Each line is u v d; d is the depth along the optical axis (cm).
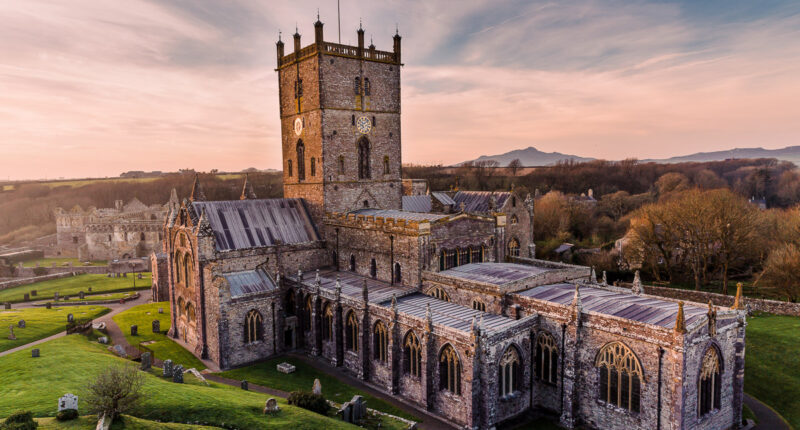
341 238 8050
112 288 13000
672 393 4284
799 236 10194
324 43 7881
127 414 4094
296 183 8888
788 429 4978
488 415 4900
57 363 5831
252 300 6906
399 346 5766
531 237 11356
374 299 6316
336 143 8200
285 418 4472
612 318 4722
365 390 5938
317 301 6950
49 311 10006
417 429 4819
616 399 4762
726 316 4722
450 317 5594
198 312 7050
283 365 6575
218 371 6531
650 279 11544
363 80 8444
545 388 5353
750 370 6184
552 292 5731
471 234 7269
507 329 5075
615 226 16175
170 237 7988
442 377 5303
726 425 4831
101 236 18775
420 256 6669
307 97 8262
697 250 10344
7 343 7494
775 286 9169
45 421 3656
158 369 5919
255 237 7700
